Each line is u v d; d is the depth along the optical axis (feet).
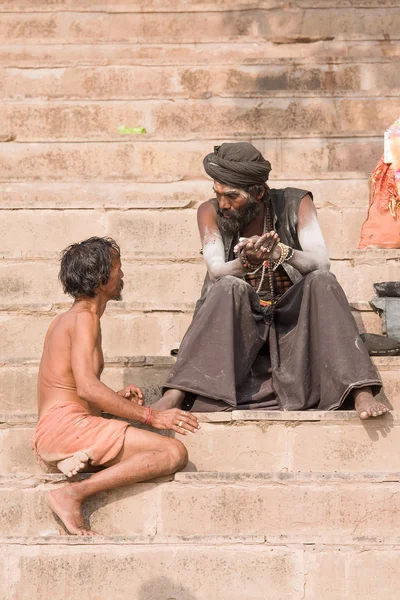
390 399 26.84
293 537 22.26
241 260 26.53
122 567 22.20
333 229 34.65
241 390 26.66
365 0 43.96
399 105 40.45
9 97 40.19
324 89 41.78
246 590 22.06
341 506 23.34
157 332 30.25
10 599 22.17
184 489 23.62
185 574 22.15
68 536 22.49
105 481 23.38
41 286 31.99
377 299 29.32
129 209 34.47
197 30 44.68
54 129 40.11
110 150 38.58
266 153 38.88
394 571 21.97
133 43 43.65
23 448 25.62
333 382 25.17
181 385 25.49
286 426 24.89
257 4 44.52
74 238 34.32
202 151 38.58
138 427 25.36
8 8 44.62
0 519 23.86
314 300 25.95
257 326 26.55
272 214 27.71
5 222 34.32
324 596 21.97
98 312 25.71
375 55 43.47
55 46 43.60
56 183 36.83
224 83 41.88
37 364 27.91
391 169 32.78
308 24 44.04
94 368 24.47
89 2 45.37
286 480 23.49
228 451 24.89
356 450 24.77
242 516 23.44
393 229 32.86
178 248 34.30
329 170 38.91
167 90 41.93
